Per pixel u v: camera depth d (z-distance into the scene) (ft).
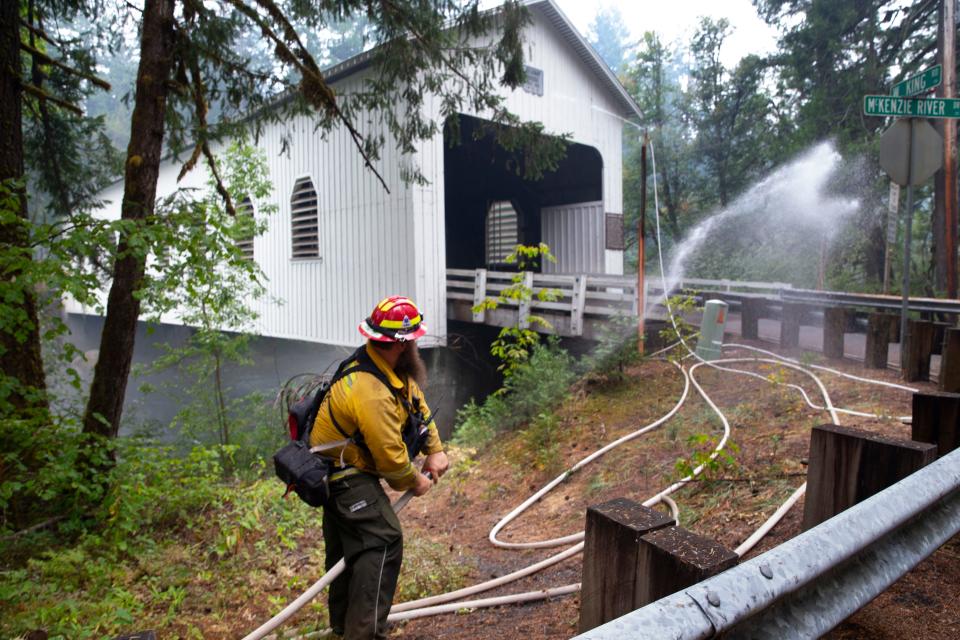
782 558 4.55
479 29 29.22
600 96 54.19
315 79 25.22
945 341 15.79
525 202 64.28
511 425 27.20
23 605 12.03
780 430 17.57
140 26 26.71
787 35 66.33
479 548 16.19
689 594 3.98
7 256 14.98
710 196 86.38
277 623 9.80
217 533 17.15
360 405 8.93
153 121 21.24
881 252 64.03
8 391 15.75
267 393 32.30
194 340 30.07
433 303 43.34
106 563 14.79
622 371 27.94
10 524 16.85
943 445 9.74
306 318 53.42
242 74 25.11
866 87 60.80
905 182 21.77
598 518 6.30
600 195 56.70
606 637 3.42
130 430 38.04
